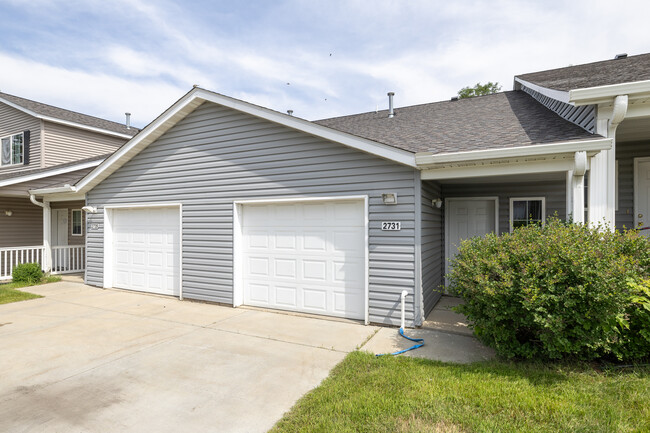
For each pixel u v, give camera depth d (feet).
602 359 13.26
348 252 20.70
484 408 10.13
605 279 11.25
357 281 20.43
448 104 33.53
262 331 18.47
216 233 24.61
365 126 30.09
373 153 18.66
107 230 30.55
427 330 18.19
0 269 34.88
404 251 18.85
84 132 47.44
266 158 22.74
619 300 11.41
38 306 24.16
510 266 13.24
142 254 28.91
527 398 10.50
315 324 19.66
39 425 10.08
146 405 11.18
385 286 19.31
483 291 13.01
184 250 26.03
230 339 17.28
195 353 15.46
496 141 17.85
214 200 24.70
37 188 35.40
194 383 12.63
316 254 21.67
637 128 19.15
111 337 17.65
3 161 46.75
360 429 9.41
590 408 9.91
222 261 24.35
